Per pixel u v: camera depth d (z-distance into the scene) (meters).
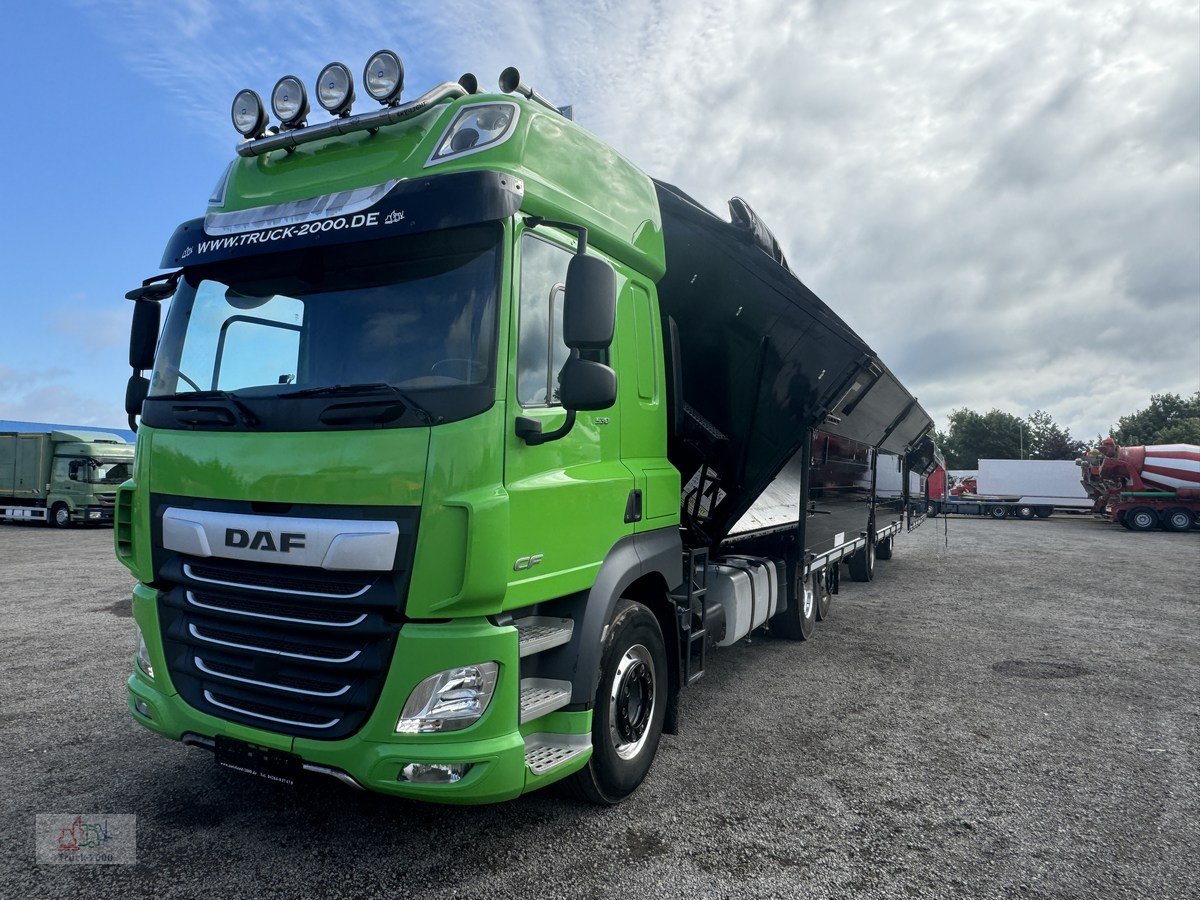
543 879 2.96
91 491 21.22
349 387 2.77
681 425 4.80
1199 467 24.31
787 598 6.90
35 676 5.76
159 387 3.41
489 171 2.90
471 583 2.67
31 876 2.91
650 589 4.11
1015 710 5.30
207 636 3.08
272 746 2.86
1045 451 69.31
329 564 2.74
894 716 5.14
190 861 3.04
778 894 2.89
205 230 3.41
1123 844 3.35
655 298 4.24
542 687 3.25
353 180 3.21
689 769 4.14
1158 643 7.56
